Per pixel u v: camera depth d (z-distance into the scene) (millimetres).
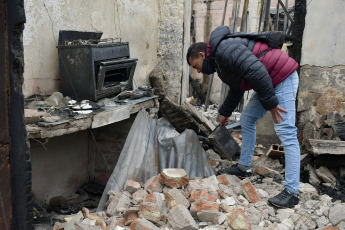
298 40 3846
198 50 2812
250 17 7977
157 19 4480
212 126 4492
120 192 2771
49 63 3166
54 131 2539
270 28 6652
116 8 3816
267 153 3814
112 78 3664
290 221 2592
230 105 3322
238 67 2553
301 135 3926
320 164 3508
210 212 2508
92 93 3105
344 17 3652
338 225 2543
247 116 3188
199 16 9445
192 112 4363
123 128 4016
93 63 3014
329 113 3758
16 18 1381
